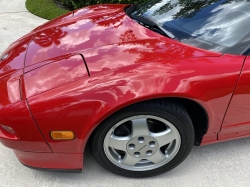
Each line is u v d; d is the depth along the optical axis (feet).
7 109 4.11
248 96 4.78
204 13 6.02
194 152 6.24
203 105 4.56
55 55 5.24
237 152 6.23
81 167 4.99
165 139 4.83
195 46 5.20
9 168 5.77
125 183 5.39
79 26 6.61
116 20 6.75
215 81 4.45
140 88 4.16
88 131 4.29
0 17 17.25
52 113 4.10
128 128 4.80
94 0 16.79
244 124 5.40
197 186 5.32
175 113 4.41
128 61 4.69
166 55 4.83
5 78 4.83
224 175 5.58
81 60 4.83
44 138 4.33
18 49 6.02
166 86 4.21
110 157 4.97
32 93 4.25
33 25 15.60
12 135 4.33
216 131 5.32
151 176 5.49
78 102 4.12
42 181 5.45
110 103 4.09
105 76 4.37
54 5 19.89
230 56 4.82
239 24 5.41
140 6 7.90
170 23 6.09
